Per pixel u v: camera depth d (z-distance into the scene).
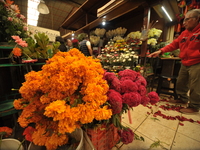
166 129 0.99
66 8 4.24
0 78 0.85
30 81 0.46
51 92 0.45
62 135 0.51
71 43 2.59
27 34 1.41
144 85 0.71
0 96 0.87
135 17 2.78
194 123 1.09
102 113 0.45
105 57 2.43
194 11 1.09
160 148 0.78
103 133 0.65
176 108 1.43
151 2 1.55
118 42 2.30
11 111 0.70
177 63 1.97
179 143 0.83
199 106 1.25
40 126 0.54
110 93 0.56
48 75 0.44
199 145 0.81
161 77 1.84
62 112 0.38
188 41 1.21
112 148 0.78
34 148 0.55
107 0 2.43
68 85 0.42
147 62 2.09
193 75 1.21
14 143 0.63
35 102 0.52
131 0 1.53
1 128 0.69
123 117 1.20
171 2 1.72
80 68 0.43
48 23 5.54
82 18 3.37
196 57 1.16
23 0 3.71
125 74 0.73
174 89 1.75
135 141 0.85
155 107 1.46
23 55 0.83
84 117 0.42
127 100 0.56
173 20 2.41
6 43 0.95
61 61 0.45
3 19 1.04
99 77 0.52
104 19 2.38
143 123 1.09
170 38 2.64
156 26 2.58
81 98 0.48
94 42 3.01
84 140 0.54
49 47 1.02
